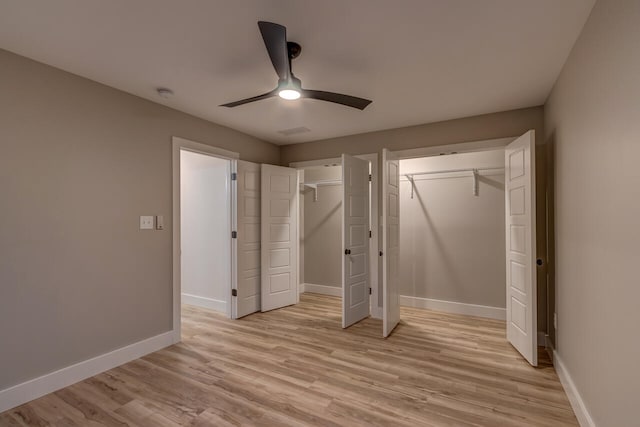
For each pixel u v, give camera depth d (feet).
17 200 7.15
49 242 7.66
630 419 4.39
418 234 14.94
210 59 7.55
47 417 6.66
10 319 7.02
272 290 14.56
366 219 13.53
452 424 6.43
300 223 18.31
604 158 5.24
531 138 8.82
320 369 8.77
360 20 6.05
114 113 9.04
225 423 6.46
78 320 8.18
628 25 4.33
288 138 14.65
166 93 9.32
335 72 8.20
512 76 8.39
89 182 8.45
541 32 6.44
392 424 6.43
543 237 10.28
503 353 9.77
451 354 9.71
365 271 13.43
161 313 10.20
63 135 7.96
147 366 8.95
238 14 5.87
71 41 6.74
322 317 13.46
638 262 4.15
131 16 5.91
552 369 8.73
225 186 14.25
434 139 12.16
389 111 10.97
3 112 6.97
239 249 13.35
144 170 9.77
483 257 13.62
